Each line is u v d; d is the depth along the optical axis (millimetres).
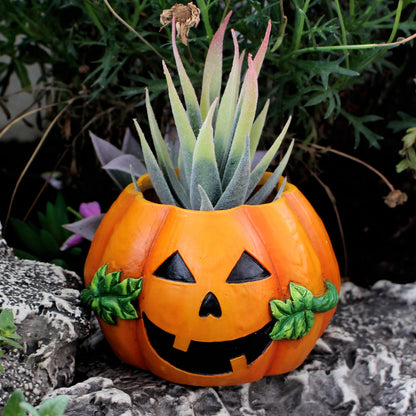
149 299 637
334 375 682
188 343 634
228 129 663
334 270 678
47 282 677
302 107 768
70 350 658
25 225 793
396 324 742
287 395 673
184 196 691
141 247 643
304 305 641
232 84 646
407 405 653
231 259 626
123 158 722
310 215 675
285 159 664
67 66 847
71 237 785
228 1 708
